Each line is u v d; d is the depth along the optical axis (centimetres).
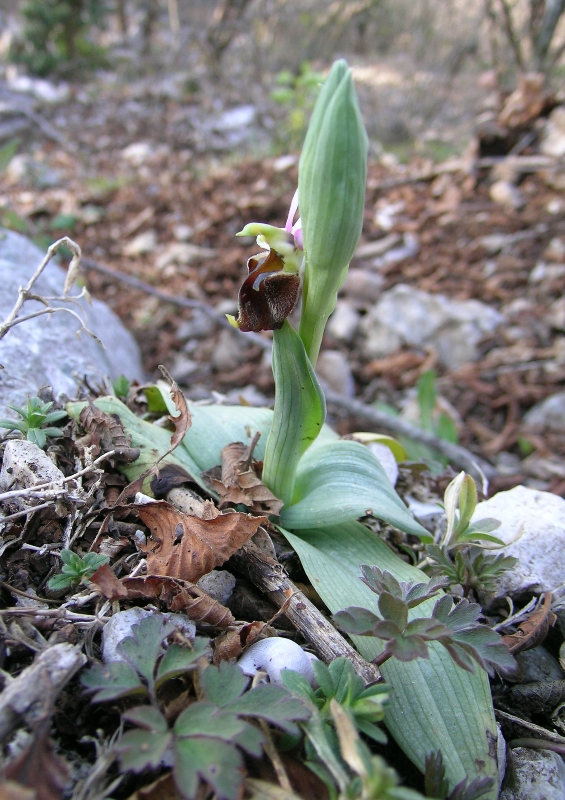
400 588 11
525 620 14
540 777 11
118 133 84
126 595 11
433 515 17
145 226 57
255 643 11
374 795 8
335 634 12
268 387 40
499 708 13
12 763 8
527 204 50
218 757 8
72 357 21
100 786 9
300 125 65
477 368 38
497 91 57
